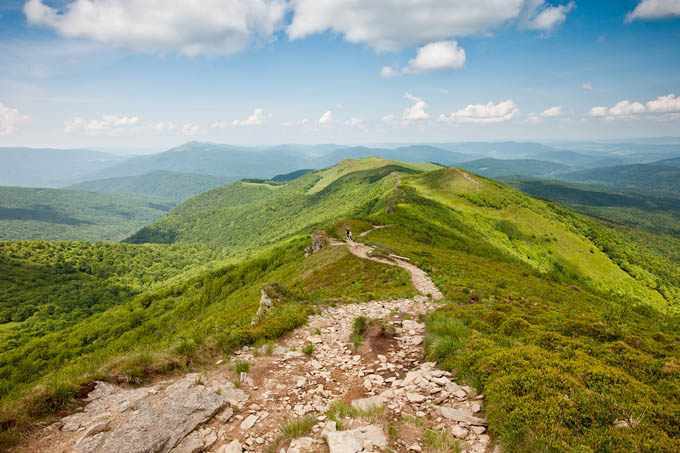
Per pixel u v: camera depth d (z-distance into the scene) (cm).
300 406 741
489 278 3391
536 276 5244
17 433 545
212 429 638
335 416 677
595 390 667
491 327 1302
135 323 7369
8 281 15450
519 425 564
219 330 1368
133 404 659
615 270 12950
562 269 12600
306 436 615
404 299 2119
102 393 698
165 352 929
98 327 7288
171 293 9438
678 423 562
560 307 2081
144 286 17862
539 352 850
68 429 575
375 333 1280
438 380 805
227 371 908
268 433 635
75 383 696
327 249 5725
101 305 14212
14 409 580
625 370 850
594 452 504
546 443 524
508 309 1603
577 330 1207
